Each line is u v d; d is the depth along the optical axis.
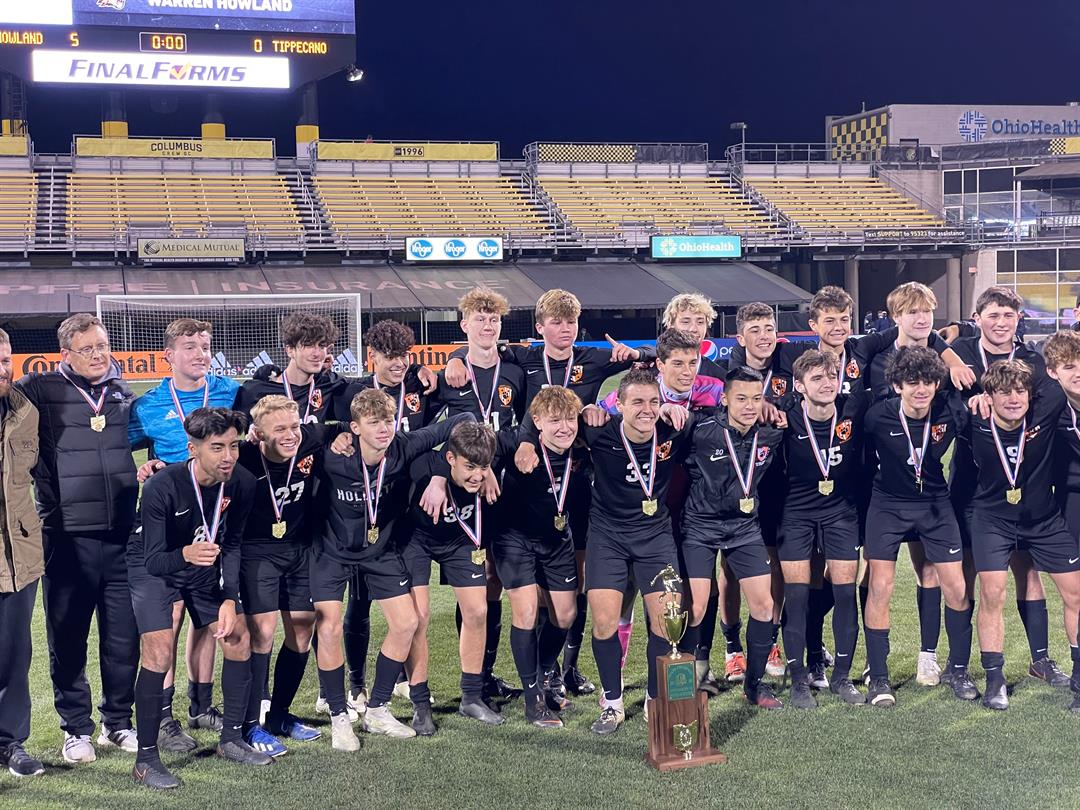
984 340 5.60
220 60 28.19
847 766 4.28
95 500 4.58
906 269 32.12
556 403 4.68
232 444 4.22
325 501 4.66
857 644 6.01
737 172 32.56
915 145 34.09
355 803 4.02
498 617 5.27
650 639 4.86
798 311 27.38
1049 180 30.66
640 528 4.86
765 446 4.93
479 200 30.19
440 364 24.16
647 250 29.06
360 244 27.41
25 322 23.97
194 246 25.41
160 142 28.61
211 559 4.15
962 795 3.97
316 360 5.33
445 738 4.71
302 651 4.77
